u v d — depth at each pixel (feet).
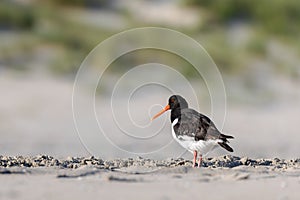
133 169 29.07
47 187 23.57
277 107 67.05
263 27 105.60
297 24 108.99
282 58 89.61
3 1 93.30
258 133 55.42
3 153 42.57
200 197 22.58
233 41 96.73
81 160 32.55
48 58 73.56
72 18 95.61
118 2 110.83
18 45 75.20
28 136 49.47
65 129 53.06
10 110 57.52
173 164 32.35
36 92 62.80
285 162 33.94
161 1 115.03
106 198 22.09
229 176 26.61
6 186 23.65
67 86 65.46
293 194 23.36
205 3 111.34
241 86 72.43
